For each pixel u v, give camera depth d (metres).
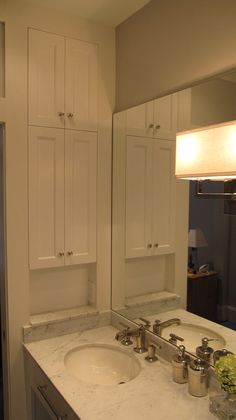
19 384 2.01
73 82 2.08
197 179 1.61
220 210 1.55
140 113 2.02
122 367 1.92
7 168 1.90
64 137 2.06
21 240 1.96
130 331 1.96
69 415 1.44
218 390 1.47
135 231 2.09
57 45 2.02
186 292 1.75
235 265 1.49
